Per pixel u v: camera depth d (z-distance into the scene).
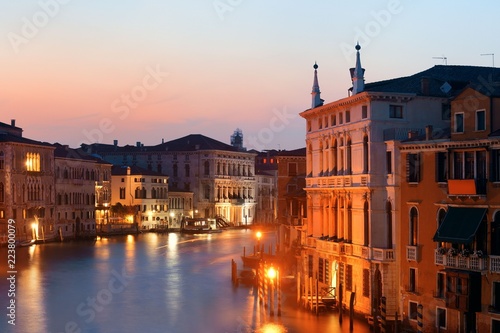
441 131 38.94
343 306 44.72
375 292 40.78
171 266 69.38
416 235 38.62
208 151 132.25
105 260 74.44
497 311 33.47
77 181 105.75
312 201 50.28
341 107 45.19
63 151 104.75
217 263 71.81
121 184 121.19
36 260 74.00
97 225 112.06
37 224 94.94
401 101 41.56
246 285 56.78
